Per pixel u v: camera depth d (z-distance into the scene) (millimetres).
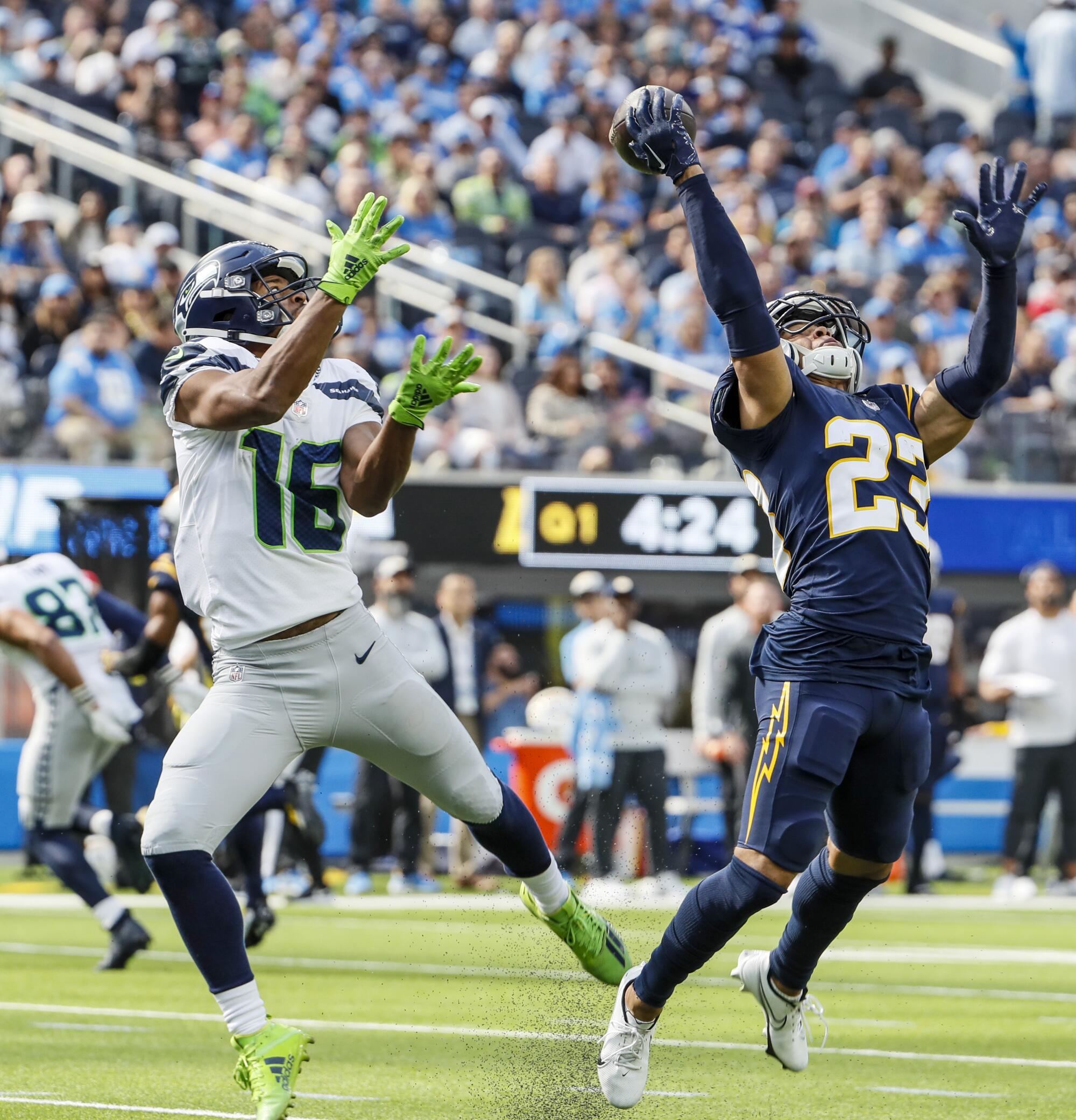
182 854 13742
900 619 14406
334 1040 19922
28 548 42750
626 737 37844
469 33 71562
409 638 39219
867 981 26594
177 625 25531
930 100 82750
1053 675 40125
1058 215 69938
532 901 15820
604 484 45375
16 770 43406
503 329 52156
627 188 65438
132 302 47812
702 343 54125
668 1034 20812
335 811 44656
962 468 48406
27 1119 14906
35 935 30953
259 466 14156
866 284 58375
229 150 57750
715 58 72562
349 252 13266
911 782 14727
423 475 44844
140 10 64812
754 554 45875
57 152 55531
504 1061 18219
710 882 14328
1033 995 25062
